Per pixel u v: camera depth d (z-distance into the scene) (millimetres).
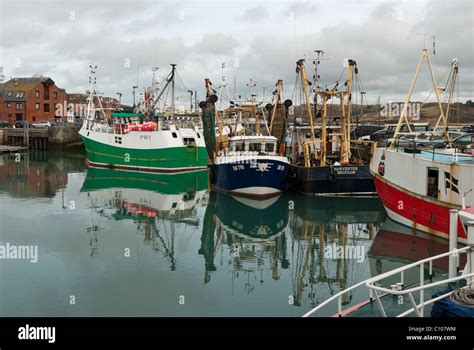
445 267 14992
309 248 18984
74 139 69500
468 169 16469
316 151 31359
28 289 13594
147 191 33406
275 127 34750
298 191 30469
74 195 31453
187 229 22156
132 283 14281
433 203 18094
